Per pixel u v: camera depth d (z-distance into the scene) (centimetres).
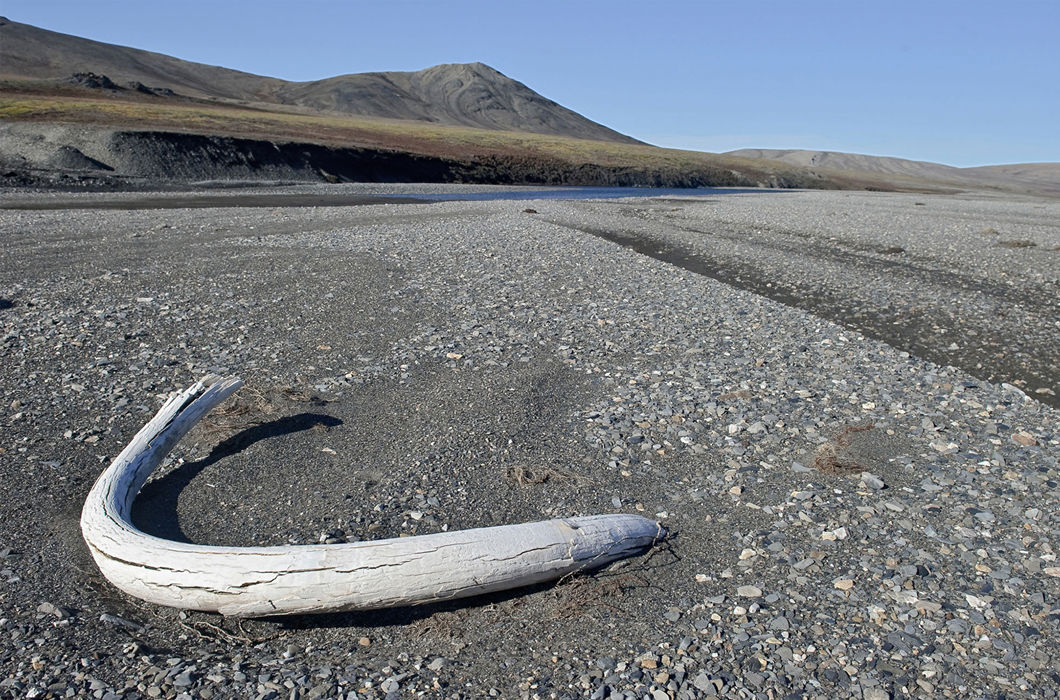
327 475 732
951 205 5806
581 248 2325
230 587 506
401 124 14638
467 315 1387
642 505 695
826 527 652
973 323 1523
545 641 502
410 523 645
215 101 13212
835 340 1290
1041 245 2703
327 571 507
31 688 443
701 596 553
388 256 2022
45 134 5891
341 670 470
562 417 896
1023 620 522
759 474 757
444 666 475
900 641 500
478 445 804
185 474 734
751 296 1661
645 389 1002
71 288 1541
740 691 452
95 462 760
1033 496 712
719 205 5112
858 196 8144
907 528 651
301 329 1263
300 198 4881
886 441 844
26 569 573
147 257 1941
